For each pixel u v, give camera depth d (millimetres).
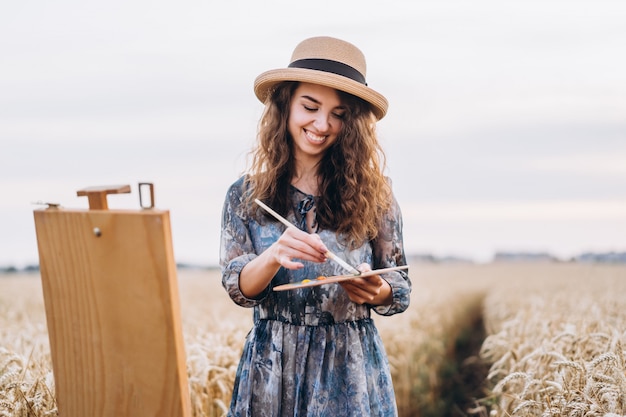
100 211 1919
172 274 1900
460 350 11758
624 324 4953
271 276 2391
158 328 1902
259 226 2621
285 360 2521
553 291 11906
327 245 2559
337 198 2582
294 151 2662
